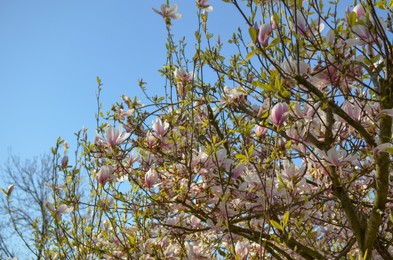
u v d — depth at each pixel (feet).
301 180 10.63
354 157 10.14
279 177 10.36
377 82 10.84
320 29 11.27
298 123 10.86
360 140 12.74
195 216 14.16
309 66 10.53
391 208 13.85
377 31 9.73
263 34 10.21
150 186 13.29
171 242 14.78
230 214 12.76
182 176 13.28
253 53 9.61
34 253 15.15
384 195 10.45
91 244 14.66
